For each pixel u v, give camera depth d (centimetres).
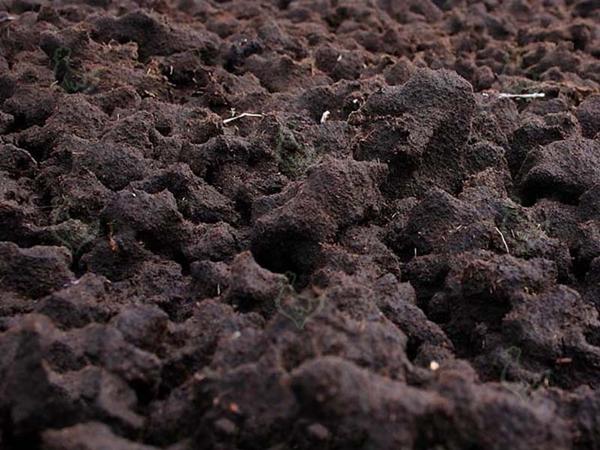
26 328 44
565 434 41
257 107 78
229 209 62
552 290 52
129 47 86
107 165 64
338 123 69
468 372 46
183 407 44
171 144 68
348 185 58
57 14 93
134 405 44
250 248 58
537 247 58
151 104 75
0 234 58
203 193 62
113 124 70
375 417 39
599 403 44
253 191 63
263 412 41
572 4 135
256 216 60
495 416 40
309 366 39
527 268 52
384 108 67
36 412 42
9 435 43
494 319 52
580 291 58
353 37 105
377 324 45
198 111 75
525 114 79
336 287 48
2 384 44
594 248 59
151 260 57
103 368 44
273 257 57
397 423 39
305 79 87
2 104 76
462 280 53
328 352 43
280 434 41
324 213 57
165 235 58
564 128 73
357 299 48
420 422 39
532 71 99
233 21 105
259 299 50
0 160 66
